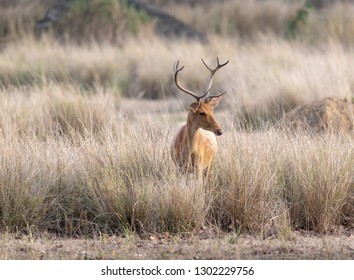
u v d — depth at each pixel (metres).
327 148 37.91
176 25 95.38
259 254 32.19
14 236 34.69
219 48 82.56
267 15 104.06
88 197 36.38
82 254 32.06
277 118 50.50
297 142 39.00
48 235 35.03
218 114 52.94
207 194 36.22
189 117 36.97
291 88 56.28
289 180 37.16
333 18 96.62
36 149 38.06
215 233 35.19
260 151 37.47
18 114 47.69
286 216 35.69
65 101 50.34
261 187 35.78
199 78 72.12
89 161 37.28
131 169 36.97
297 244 33.69
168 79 74.19
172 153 37.62
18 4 100.25
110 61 78.12
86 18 92.25
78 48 86.19
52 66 77.50
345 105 47.22
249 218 35.53
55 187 36.62
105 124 47.25
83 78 76.19
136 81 74.81
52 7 96.00
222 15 105.19
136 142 38.44
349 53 72.44
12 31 93.44
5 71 75.88
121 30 91.19
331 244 33.56
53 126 47.50
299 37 92.56
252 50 79.38
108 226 35.59
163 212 35.31
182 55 79.94
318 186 36.06
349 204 36.75
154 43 86.44
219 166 37.84
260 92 57.25
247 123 48.44
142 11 94.06
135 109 60.75
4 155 36.84
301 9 99.56
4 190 35.81
